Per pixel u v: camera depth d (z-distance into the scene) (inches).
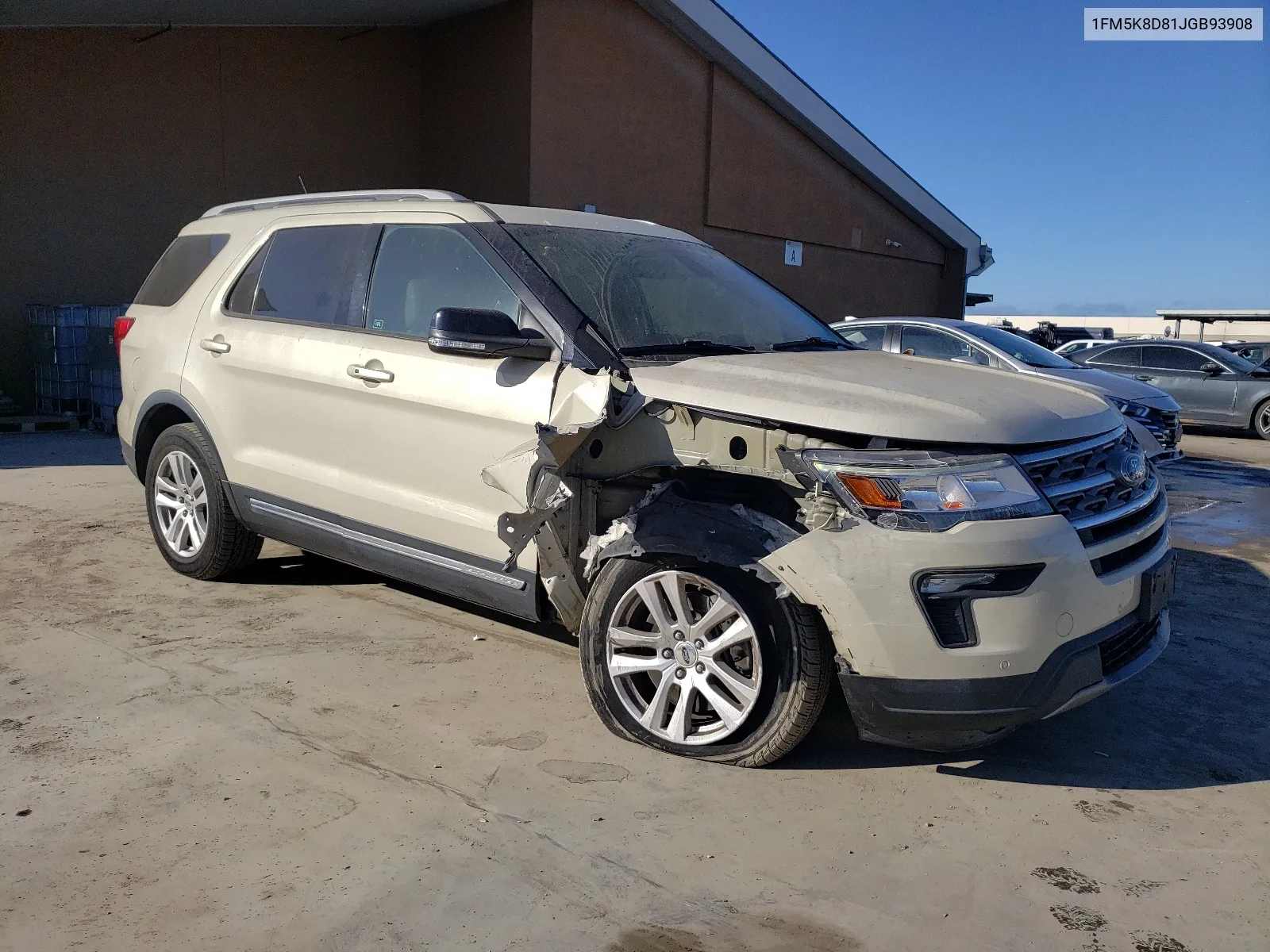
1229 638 196.9
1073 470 128.1
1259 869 112.7
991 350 378.0
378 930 97.0
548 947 95.3
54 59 483.8
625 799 123.3
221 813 117.0
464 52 539.2
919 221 874.8
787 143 705.0
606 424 133.0
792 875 108.7
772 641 126.8
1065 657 119.7
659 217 598.9
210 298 200.1
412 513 159.8
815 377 134.0
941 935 99.2
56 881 103.3
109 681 154.3
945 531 116.3
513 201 522.6
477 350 139.1
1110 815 124.4
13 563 219.1
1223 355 610.2
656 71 577.9
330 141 552.4
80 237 497.4
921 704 118.5
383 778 126.3
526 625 186.4
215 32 518.0
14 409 465.1
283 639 175.5
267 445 185.2
